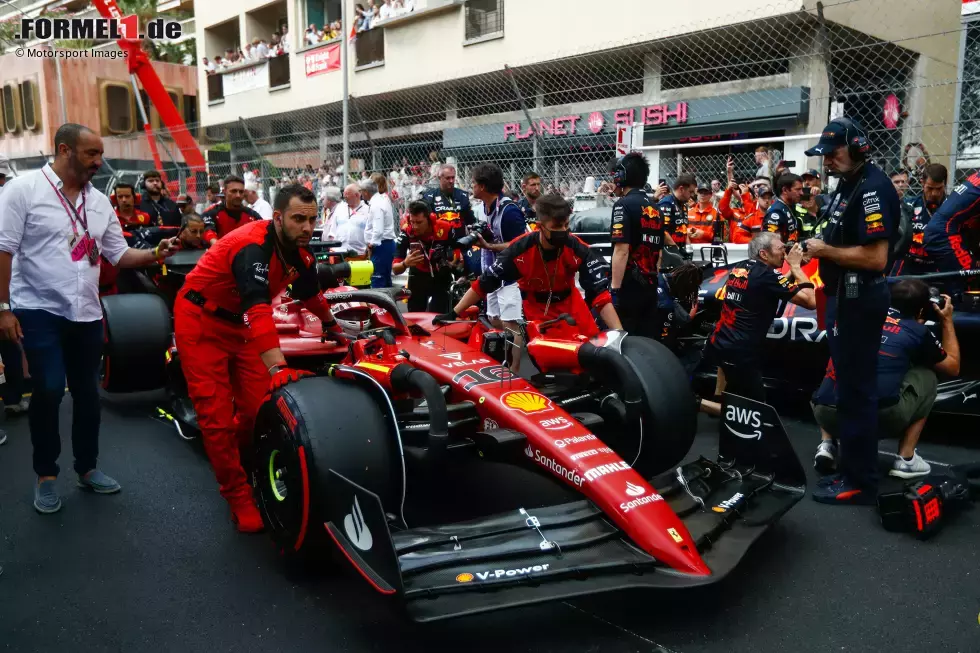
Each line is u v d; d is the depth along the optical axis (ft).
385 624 9.61
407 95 57.88
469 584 8.52
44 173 12.60
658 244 17.31
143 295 18.34
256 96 72.18
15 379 18.88
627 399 11.43
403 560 8.92
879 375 13.70
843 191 12.92
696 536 9.71
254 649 9.09
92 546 11.93
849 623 9.50
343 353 15.49
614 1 44.45
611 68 45.85
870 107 36.63
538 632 9.33
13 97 78.59
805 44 37.63
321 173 45.39
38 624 9.70
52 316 12.80
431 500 13.29
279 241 11.31
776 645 9.02
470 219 21.85
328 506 9.57
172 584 10.70
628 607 9.90
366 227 31.40
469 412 11.38
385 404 10.25
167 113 51.44
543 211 13.30
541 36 48.60
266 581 10.79
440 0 54.29
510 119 50.26
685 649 8.94
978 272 15.58
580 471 9.89
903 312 14.15
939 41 42.06
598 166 39.75
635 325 17.63
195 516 13.06
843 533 12.14
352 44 61.16
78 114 75.61
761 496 11.28
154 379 18.03
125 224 24.38
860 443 13.19
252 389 12.46
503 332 13.89
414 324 14.17
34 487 14.44
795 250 13.15
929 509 11.93
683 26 37.63
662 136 43.24
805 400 19.44
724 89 40.65
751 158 39.09
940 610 9.81
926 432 17.28
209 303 11.91
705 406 18.22
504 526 9.68
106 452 16.34
